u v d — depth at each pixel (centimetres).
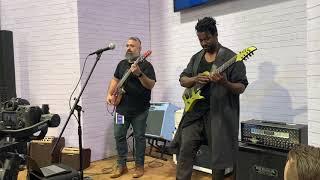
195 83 264
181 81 275
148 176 362
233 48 380
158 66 478
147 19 481
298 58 322
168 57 463
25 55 452
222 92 251
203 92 264
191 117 269
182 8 425
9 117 225
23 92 457
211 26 258
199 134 268
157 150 454
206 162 353
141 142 362
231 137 254
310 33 240
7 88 431
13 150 213
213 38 261
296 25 321
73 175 269
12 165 205
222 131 252
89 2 422
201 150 356
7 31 432
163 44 468
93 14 427
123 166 371
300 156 82
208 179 343
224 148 252
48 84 441
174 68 456
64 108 432
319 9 230
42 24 438
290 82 330
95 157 434
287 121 336
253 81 362
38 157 397
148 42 481
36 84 449
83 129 420
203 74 254
